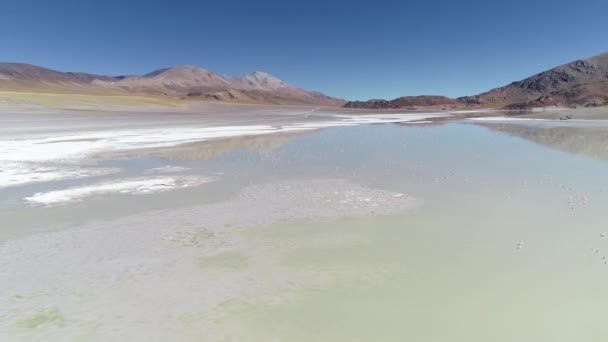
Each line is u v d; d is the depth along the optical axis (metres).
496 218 8.15
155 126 40.12
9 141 23.83
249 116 72.31
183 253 6.54
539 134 28.69
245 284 5.42
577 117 49.59
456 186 11.27
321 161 16.55
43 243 7.02
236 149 21.11
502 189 10.77
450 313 4.61
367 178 12.69
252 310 4.74
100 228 7.86
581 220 7.86
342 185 11.65
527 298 4.90
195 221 8.30
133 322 4.51
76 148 21.03
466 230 7.44
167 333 4.29
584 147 20.02
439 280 5.43
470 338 4.14
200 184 12.07
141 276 5.69
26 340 4.18
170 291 5.23
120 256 6.43
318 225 7.93
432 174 13.19
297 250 6.62
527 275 5.52
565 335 4.16
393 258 6.21
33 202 9.91
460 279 5.44
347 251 6.54
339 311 4.70
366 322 4.46
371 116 82.50
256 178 12.98
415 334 4.23
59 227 7.93
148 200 10.09
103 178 13.06
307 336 4.22
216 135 30.14
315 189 11.17
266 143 24.33
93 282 5.51
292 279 5.55
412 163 15.63
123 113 62.47
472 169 14.02
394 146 22.14
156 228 7.85
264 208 9.25
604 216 8.06
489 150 19.53
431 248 6.59
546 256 6.14
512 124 43.72
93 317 4.62
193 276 5.68
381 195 10.34
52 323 4.50
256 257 6.36
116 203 9.80
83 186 11.79
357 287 5.28
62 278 5.64
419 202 9.56
